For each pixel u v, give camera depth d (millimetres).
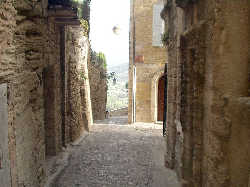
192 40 4918
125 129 14680
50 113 9312
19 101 4883
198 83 4688
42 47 6895
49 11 8133
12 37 4410
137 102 16516
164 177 7605
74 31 11859
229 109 3928
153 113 16406
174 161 8180
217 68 4004
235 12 3912
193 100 4953
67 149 10469
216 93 4027
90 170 8289
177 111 7582
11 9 4316
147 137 12812
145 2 16109
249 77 3957
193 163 4879
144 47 16281
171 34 8352
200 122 4730
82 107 13711
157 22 16016
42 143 6609
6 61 4117
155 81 16297
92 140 12133
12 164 4410
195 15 5211
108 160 9281
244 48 3943
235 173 3846
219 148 3982
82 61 13609
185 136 5406
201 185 4766
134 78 16375
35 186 5898
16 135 4641
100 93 20484
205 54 4539
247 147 3633
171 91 8312
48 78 9211
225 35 3924
